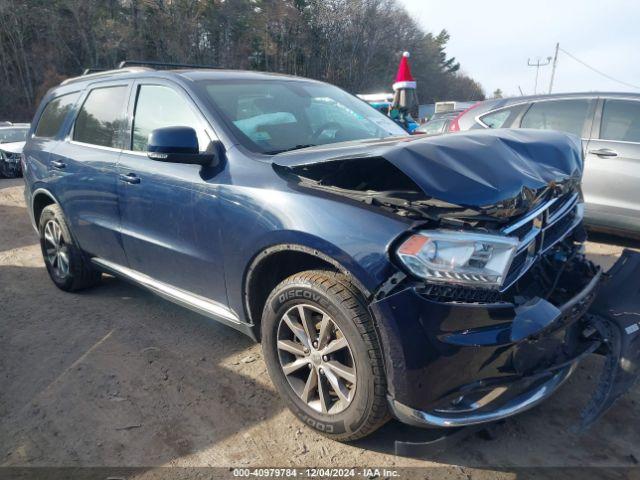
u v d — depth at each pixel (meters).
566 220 2.66
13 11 44.91
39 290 4.57
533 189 2.17
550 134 2.81
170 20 47.44
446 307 1.99
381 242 2.08
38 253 5.83
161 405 2.79
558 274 2.53
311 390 2.48
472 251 1.97
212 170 2.78
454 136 2.42
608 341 2.48
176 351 3.37
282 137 2.96
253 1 51.59
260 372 3.08
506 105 6.17
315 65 55.81
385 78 61.03
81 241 4.04
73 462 2.37
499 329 2.04
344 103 3.68
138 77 3.53
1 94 45.66
